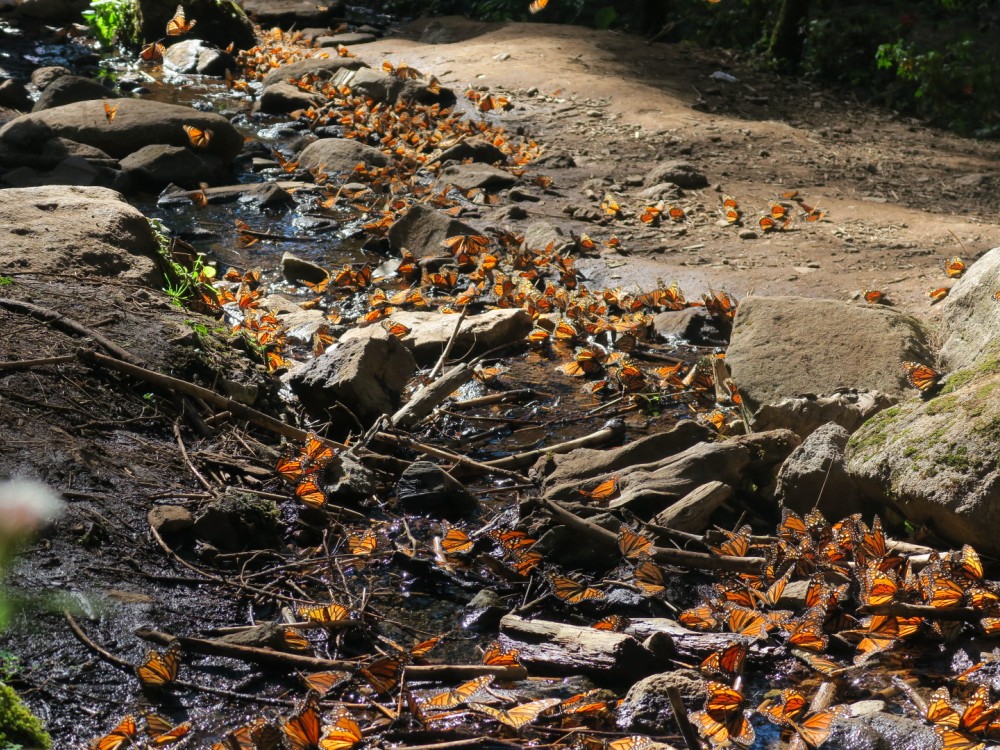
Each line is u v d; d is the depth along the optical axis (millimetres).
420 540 2252
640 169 4750
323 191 4391
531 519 2295
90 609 1931
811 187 4605
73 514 2086
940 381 2383
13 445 2174
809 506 2342
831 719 1784
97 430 2293
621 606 2109
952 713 1785
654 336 3215
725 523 2348
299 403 2689
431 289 3459
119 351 2441
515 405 2803
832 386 2643
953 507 2143
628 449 2475
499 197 4348
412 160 4762
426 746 1771
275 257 3707
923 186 4738
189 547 2129
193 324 2668
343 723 1702
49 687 1805
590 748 1751
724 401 2805
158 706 1811
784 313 2799
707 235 3924
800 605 2066
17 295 2557
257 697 1840
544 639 1984
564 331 3135
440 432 2648
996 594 2006
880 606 1998
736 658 1899
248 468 2336
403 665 1862
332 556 2152
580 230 3969
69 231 2865
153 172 4297
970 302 2703
